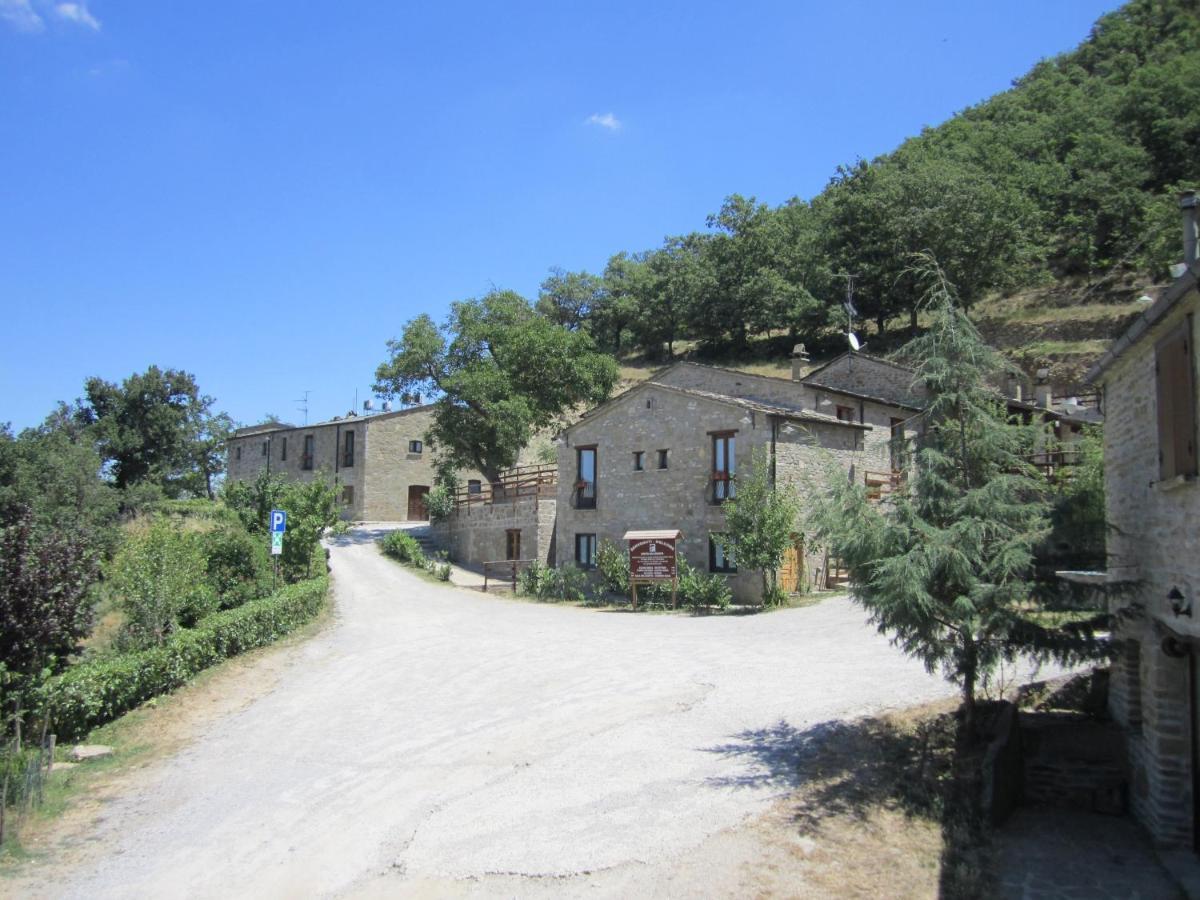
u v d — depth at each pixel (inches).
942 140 2723.9
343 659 616.4
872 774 360.5
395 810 328.8
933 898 268.4
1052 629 357.1
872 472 1051.9
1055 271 2180.1
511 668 578.9
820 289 2378.2
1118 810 357.4
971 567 355.6
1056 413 1115.9
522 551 1263.5
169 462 1521.9
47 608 388.8
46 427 1129.4
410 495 1841.8
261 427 2237.9
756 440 941.8
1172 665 321.7
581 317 3331.7
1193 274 250.4
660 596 956.0
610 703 477.7
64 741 415.5
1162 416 306.2
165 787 358.0
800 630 704.4
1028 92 3038.9
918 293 2081.7
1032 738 389.1
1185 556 289.4
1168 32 3093.0
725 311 2591.0
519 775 364.8
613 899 257.3
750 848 293.1
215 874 277.6
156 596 581.0
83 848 298.2
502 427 1397.6
